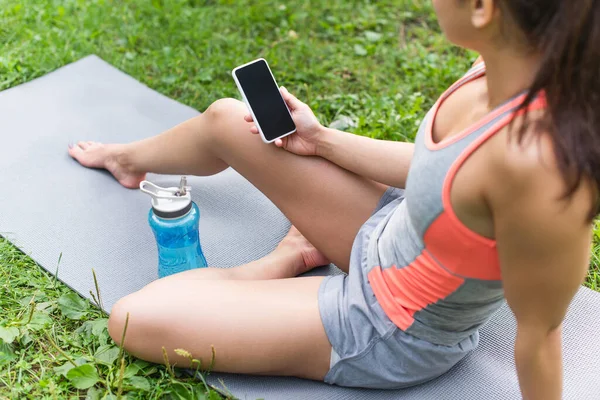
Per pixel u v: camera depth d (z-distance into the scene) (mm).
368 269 1596
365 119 2699
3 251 2086
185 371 1750
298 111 1729
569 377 1745
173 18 3170
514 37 1123
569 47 1034
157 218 1819
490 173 1167
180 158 2053
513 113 1129
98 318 1898
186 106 2729
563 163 1058
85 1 3248
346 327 1582
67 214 2217
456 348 1610
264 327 1599
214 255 2104
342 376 1647
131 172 2270
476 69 1378
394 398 1684
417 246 1414
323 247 1804
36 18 3098
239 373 1729
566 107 1062
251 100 1740
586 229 1125
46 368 1776
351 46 3139
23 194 2281
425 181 1282
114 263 2068
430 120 1378
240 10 3238
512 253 1199
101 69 2875
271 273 1906
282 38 3143
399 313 1521
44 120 2590
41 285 1996
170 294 1654
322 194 1750
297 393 1688
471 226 1260
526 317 1270
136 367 1741
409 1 3367
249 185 2357
